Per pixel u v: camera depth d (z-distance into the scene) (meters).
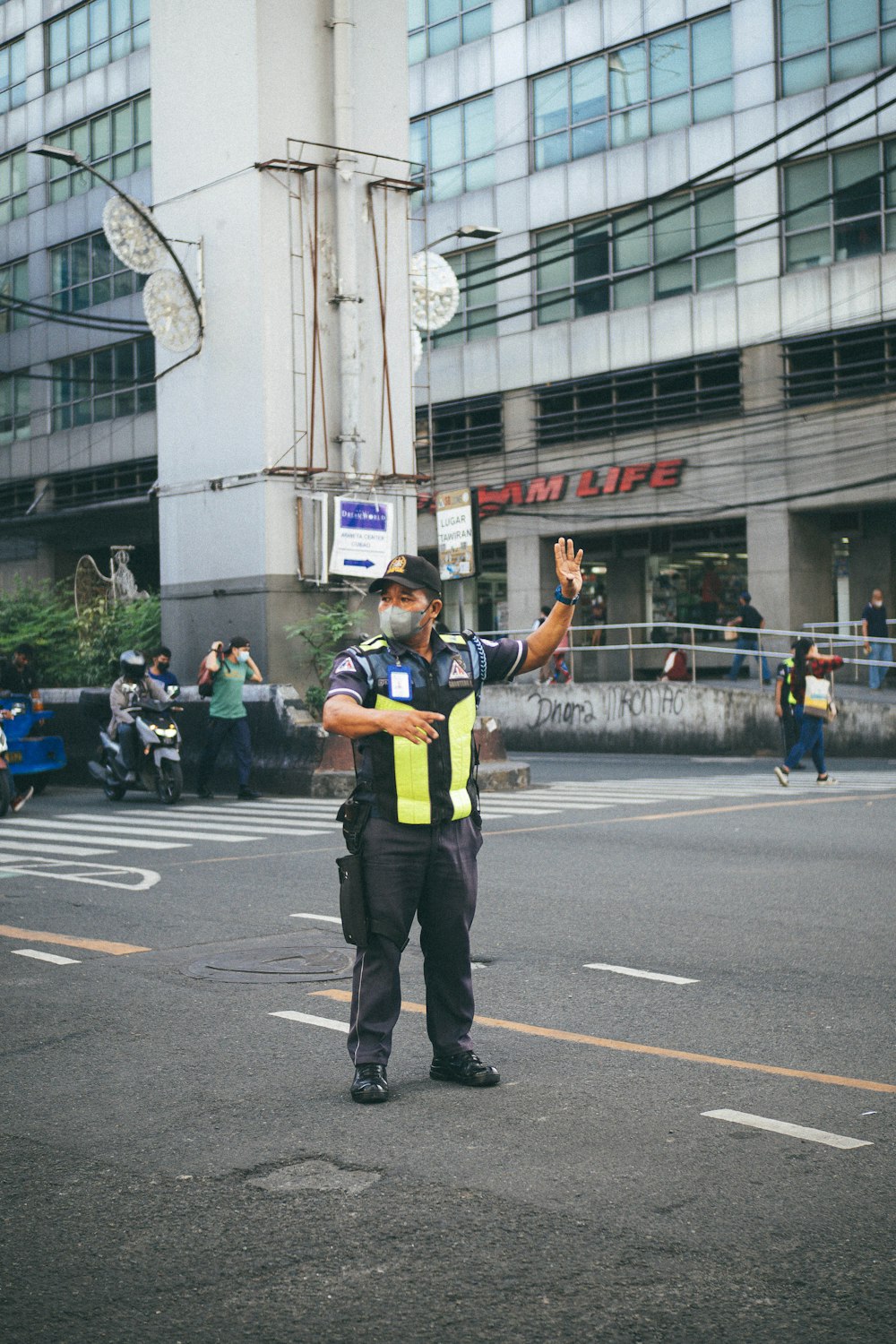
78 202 39.97
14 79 41.94
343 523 17.91
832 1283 3.33
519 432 35.03
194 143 18.31
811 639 26.17
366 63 18.45
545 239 34.56
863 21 28.78
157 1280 3.42
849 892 9.04
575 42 33.81
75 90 39.78
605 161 33.22
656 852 11.13
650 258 32.44
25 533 42.78
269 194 17.59
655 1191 3.92
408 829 4.89
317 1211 3.83
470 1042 5.12
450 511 20.38
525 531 34.91
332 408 18.20
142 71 37.59
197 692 18.08
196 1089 5.02
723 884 9.46
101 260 39.47
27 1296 3.35
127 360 39.00
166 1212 3.85
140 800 17.05
